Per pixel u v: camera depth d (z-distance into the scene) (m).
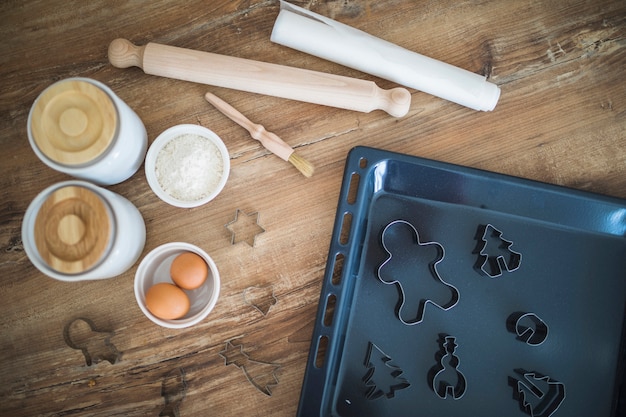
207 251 0.83
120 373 0.81
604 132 0.86
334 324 0.77
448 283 0.81
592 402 0.80
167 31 0.85
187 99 0.85
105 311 0.82
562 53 0.86
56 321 0.81
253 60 0.82
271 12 0.86
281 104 0.85
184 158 0.78
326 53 0.83
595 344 0.81
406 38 0.87
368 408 0.79
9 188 0.83
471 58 0.87
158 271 0.81
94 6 0.85
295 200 0.84
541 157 0.85
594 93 0.86
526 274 0.82
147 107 0.84
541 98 0.86
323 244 0.83
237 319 0.82
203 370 0.81
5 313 0.81
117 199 0.74
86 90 0.69
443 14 0.87
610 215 0.81
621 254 0.82
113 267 0.72
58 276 0.68
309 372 0.76
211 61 0.80
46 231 0.69
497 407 0.79
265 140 0.81
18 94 0.84
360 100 0.81
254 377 0.81
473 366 0.80
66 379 0.81
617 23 0.87
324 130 0.85
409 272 0.81
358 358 0.80
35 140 0.69
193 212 0.83
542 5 0.87
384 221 0.83
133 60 0.81
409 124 0.86
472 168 0.79
